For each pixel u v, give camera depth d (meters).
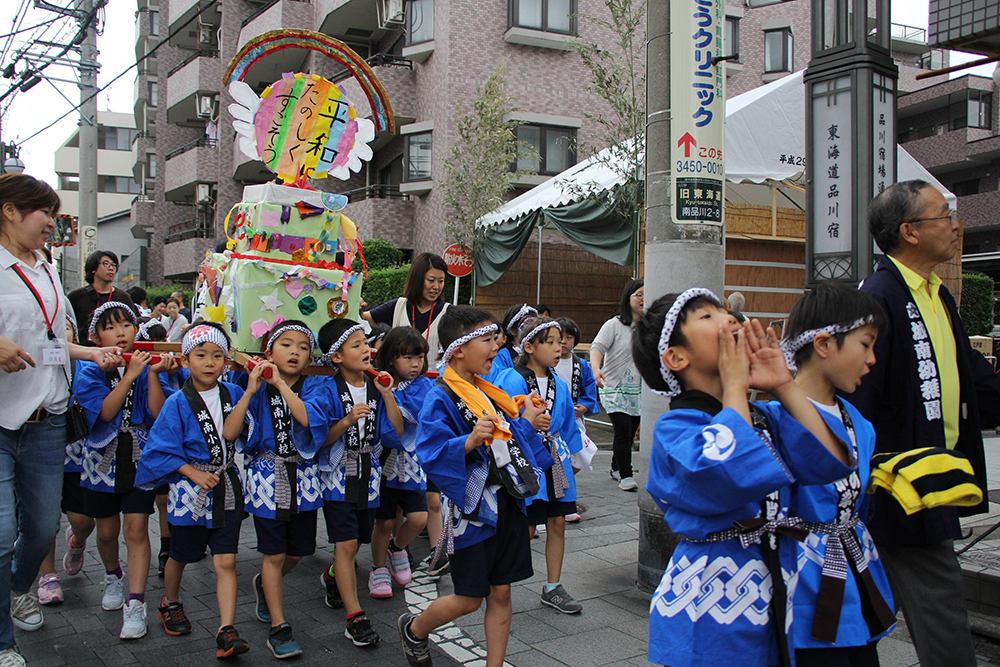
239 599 4.49
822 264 4.31
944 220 2.79
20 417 3.31
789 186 10.19
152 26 33.25
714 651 1.97
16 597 3.95
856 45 4.13
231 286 5.03
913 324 2.76
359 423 4.07
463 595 3.04
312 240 5.13
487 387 3.40
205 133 29.34
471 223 13.58
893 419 2.75
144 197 34.97
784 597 1.97
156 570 5.04
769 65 21.09
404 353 4.49
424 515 4.69
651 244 4.32
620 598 4.38
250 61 5.08
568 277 14.14
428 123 16.98
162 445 3.69
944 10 3.87
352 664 3.59
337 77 18.41
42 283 3.50
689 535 2.03
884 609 2.10
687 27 4.15
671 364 2.12
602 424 11.18
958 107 25.94
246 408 3.76
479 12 16.72
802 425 1.96
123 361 3.98
